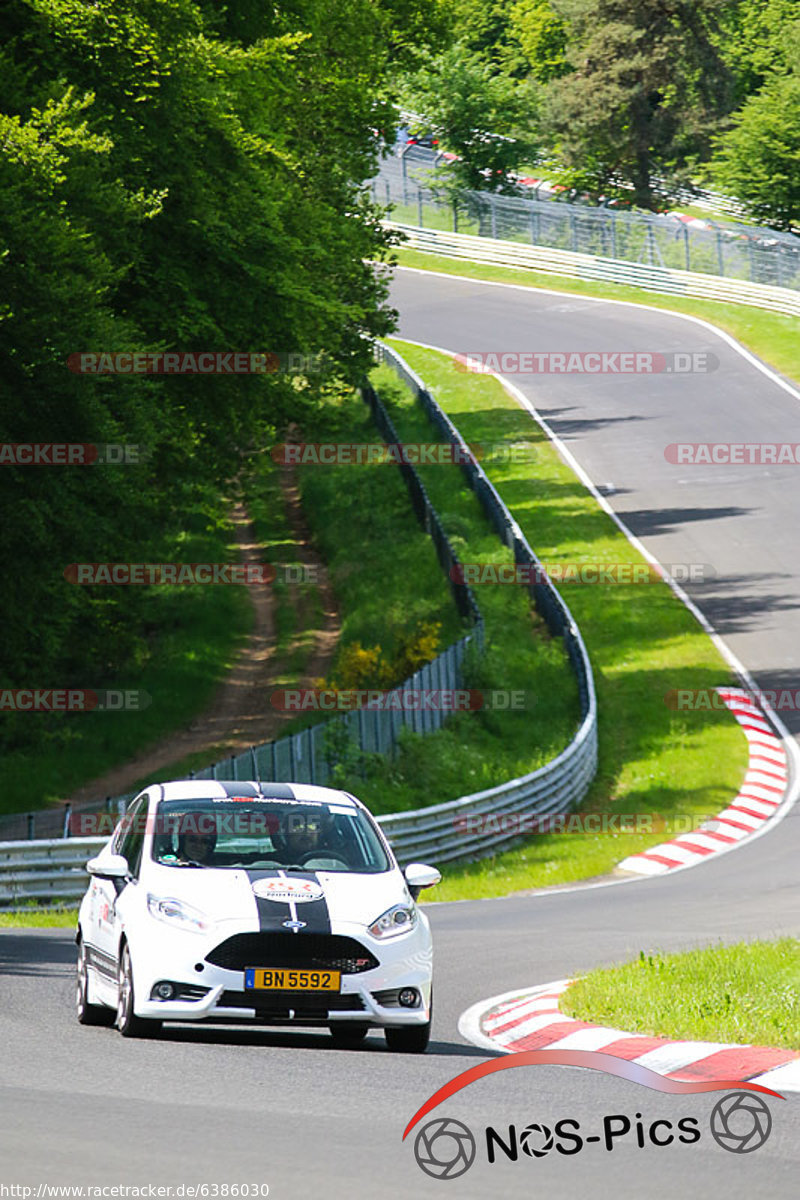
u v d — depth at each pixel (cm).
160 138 9550
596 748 12006
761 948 4856
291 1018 3456
